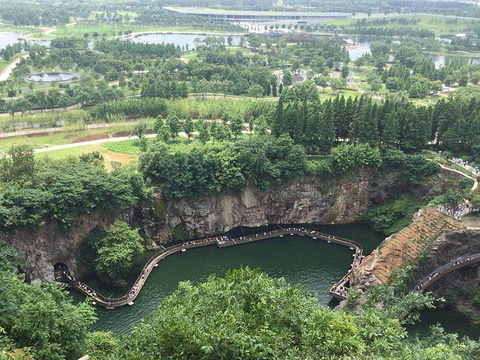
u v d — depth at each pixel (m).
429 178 164.38
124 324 114.94
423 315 118.44
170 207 153.88
